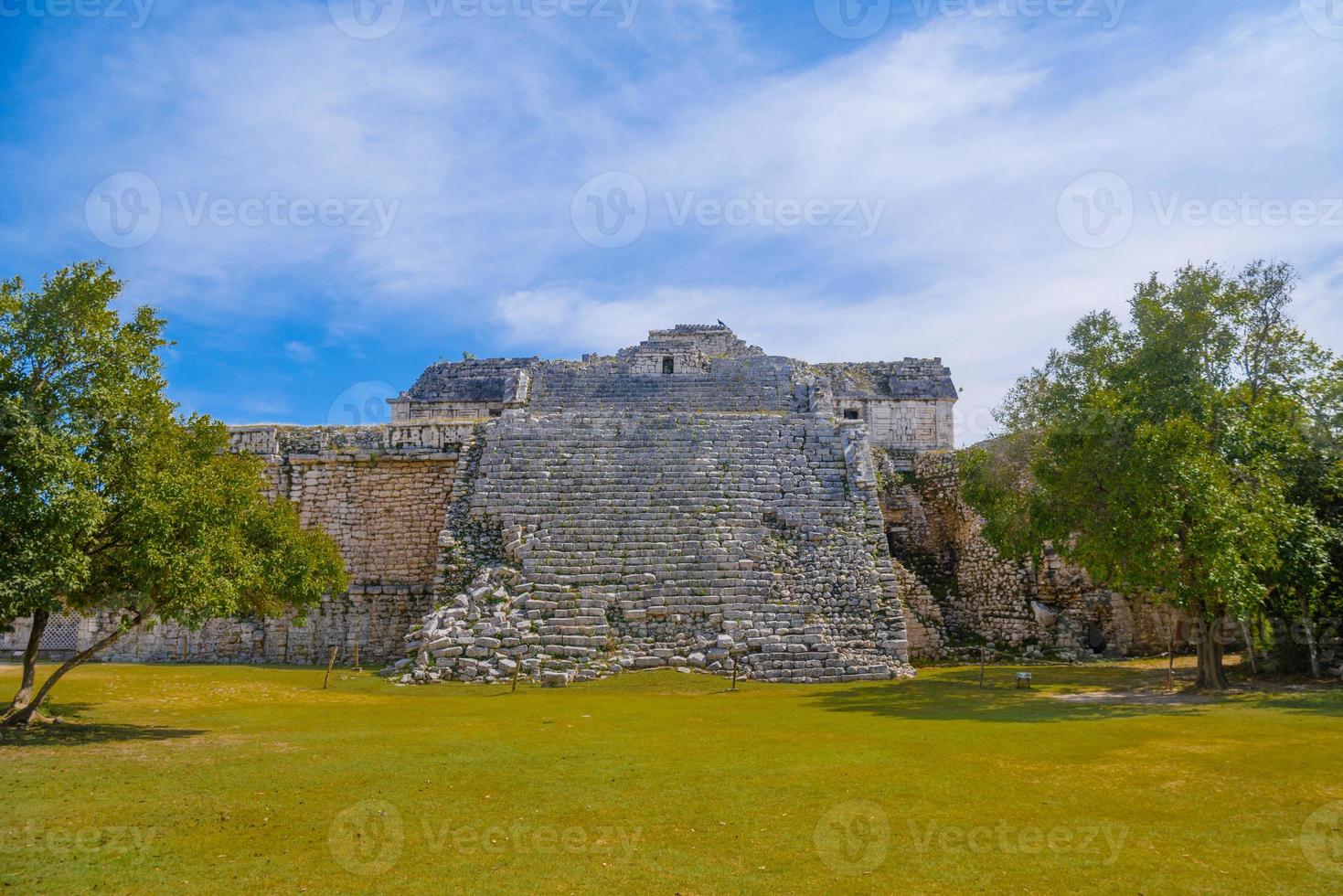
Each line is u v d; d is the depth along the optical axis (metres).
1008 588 30.27
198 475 16.52
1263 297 23.95
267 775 12.15
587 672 22.72
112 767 12.55
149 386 15.68
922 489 34.56
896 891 8.30
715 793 11.28
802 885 8.47
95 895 8.25
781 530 27.31
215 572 16.22
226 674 24.02
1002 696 20.36
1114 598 29.05
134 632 28.34
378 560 30.09
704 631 24.42
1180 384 22.34
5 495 13.71
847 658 23.78
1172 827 9.79
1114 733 14.78
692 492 28.20
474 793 11.35
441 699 20.28
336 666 27.56
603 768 12.55
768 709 18.41
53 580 14.02
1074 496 22.50
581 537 26.64
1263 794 10.88
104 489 15.34
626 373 41.72
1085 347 25.02
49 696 19.52
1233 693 19.92
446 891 8.39
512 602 24.67
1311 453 23.19
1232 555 19.19
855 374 45.00
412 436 30.92
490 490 28.23
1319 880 8.33
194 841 9.61
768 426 30.95
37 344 14.61
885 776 11.98
